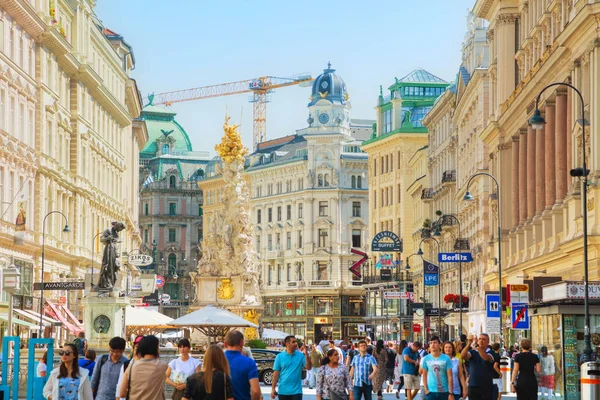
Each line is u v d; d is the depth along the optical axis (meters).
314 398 63.06
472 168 116.19
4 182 85.00
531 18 85.62
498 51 93.69
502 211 93.06
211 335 81.31
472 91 113.94
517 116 86.44
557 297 48.12
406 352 51.34
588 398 35.81
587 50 60.62
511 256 88.06
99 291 65.25
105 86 127.31
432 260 148.00
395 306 166.25
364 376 42.81
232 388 21.53
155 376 22.92
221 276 122.12
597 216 58.41
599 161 59.06
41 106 95.81
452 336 130.38
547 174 74.19
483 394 37.00
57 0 103.75
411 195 177.00
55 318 92.00
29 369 38.03
